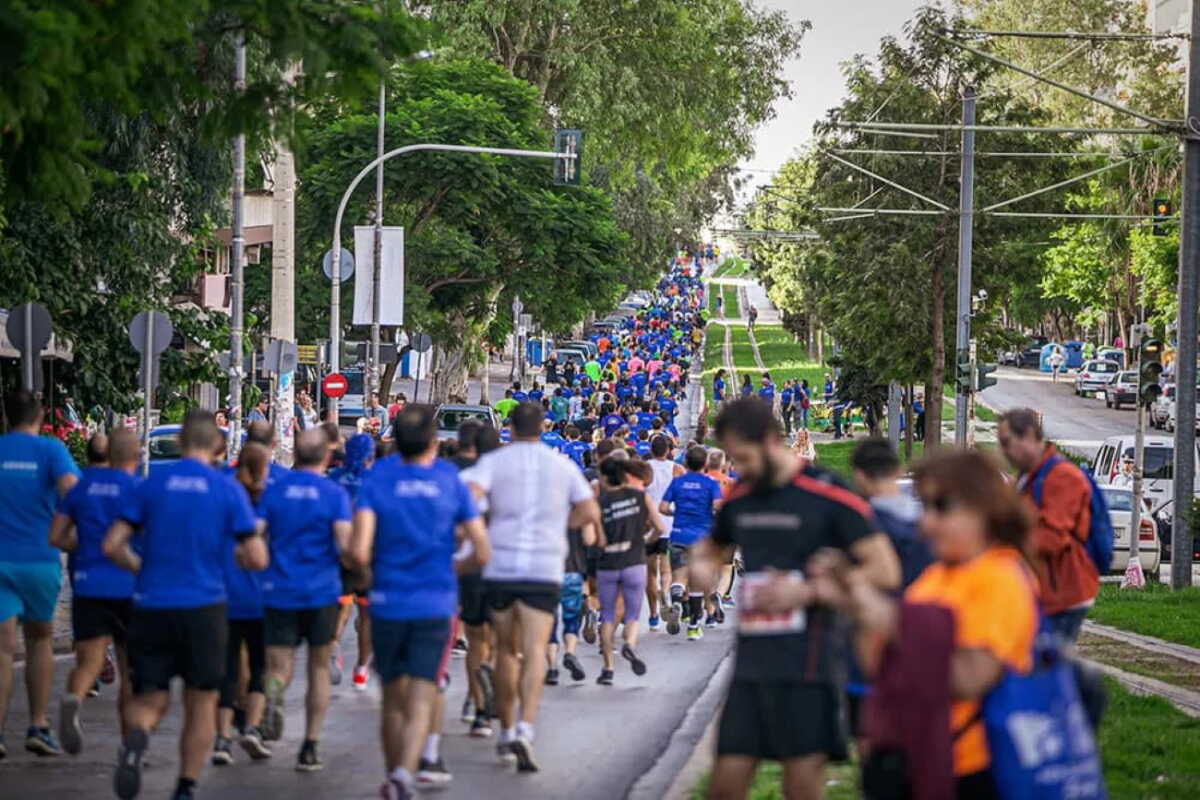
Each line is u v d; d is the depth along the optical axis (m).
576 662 40.12
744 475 18.58
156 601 24.34
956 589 14.40
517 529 27.53
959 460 14.55
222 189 70.56
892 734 14.02
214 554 24.70
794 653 17.92
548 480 27.53
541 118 139.12
